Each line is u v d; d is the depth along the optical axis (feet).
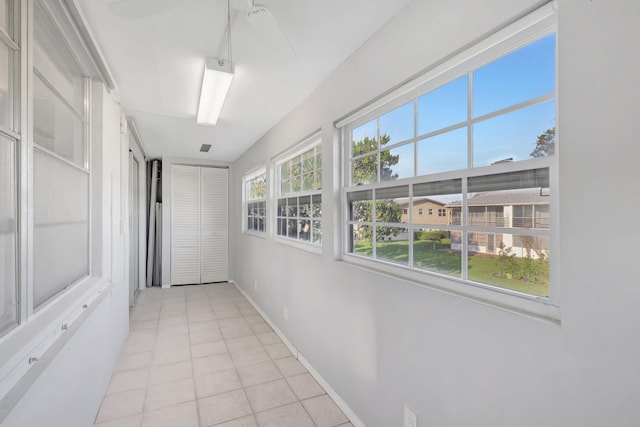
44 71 4.25
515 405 3.29
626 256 2.46
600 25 2.63
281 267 10.43
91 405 5.79
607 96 2.58
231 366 8.42
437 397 4.26
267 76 7.28
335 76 6.93
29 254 3.46
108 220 7.11
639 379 2.39
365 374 5.83
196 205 17.89
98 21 5.17
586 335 2.70
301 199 9.56
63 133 5.04
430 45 4.41
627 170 2.46
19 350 2.98
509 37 3.53
